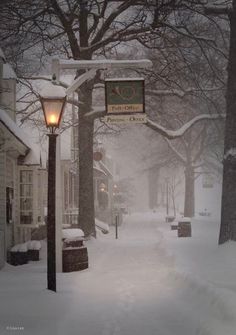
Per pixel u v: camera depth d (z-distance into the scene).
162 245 20.05
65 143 28.59
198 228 34.38
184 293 9.91
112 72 26.59
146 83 25.50
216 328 6.75
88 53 22.14
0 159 15.64
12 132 14.55
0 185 15.57
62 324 7.34
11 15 20.47
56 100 10.37
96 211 44.56
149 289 10.59
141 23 21.45
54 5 20.30
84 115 23.77
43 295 9.35
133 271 13.47
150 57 25.47
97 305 8.98
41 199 19.08
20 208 18.06
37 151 17.89
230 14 16.53
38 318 7.65
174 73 23.56
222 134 36.50
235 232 16.03
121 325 7.61
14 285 10.55
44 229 24.09
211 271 11.83
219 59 25.62
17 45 21.95
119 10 21.48
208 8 16.91
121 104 13.67
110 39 22.16
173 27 20.30
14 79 18.98
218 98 28.20
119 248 20.77
